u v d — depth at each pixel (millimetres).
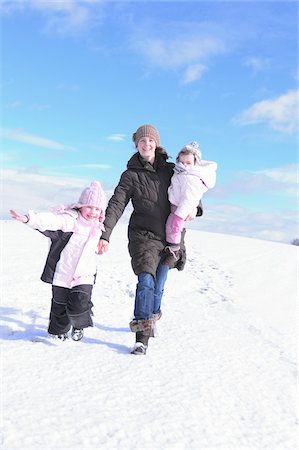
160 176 4141
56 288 3719
